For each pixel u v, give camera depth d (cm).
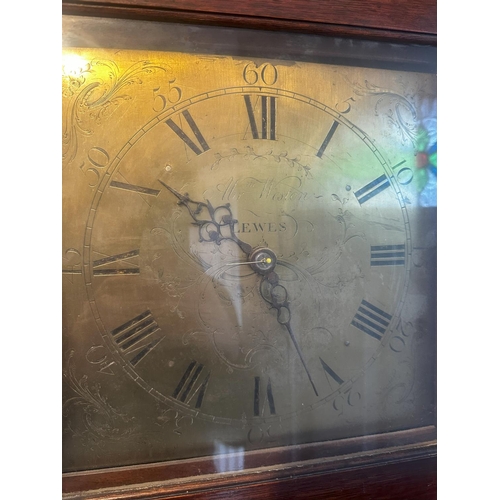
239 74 34
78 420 32
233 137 34
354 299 37
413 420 38
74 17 32
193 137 34
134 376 33
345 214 37
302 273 36
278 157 35
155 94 33
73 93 32
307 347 36
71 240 32
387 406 38
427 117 38
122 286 33
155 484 33
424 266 38
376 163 37
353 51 36
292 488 35
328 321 36
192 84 34
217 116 34
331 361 37
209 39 34
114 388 33
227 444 35
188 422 34
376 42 36
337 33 35
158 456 33
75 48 32
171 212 34
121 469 33
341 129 37
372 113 37
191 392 34
